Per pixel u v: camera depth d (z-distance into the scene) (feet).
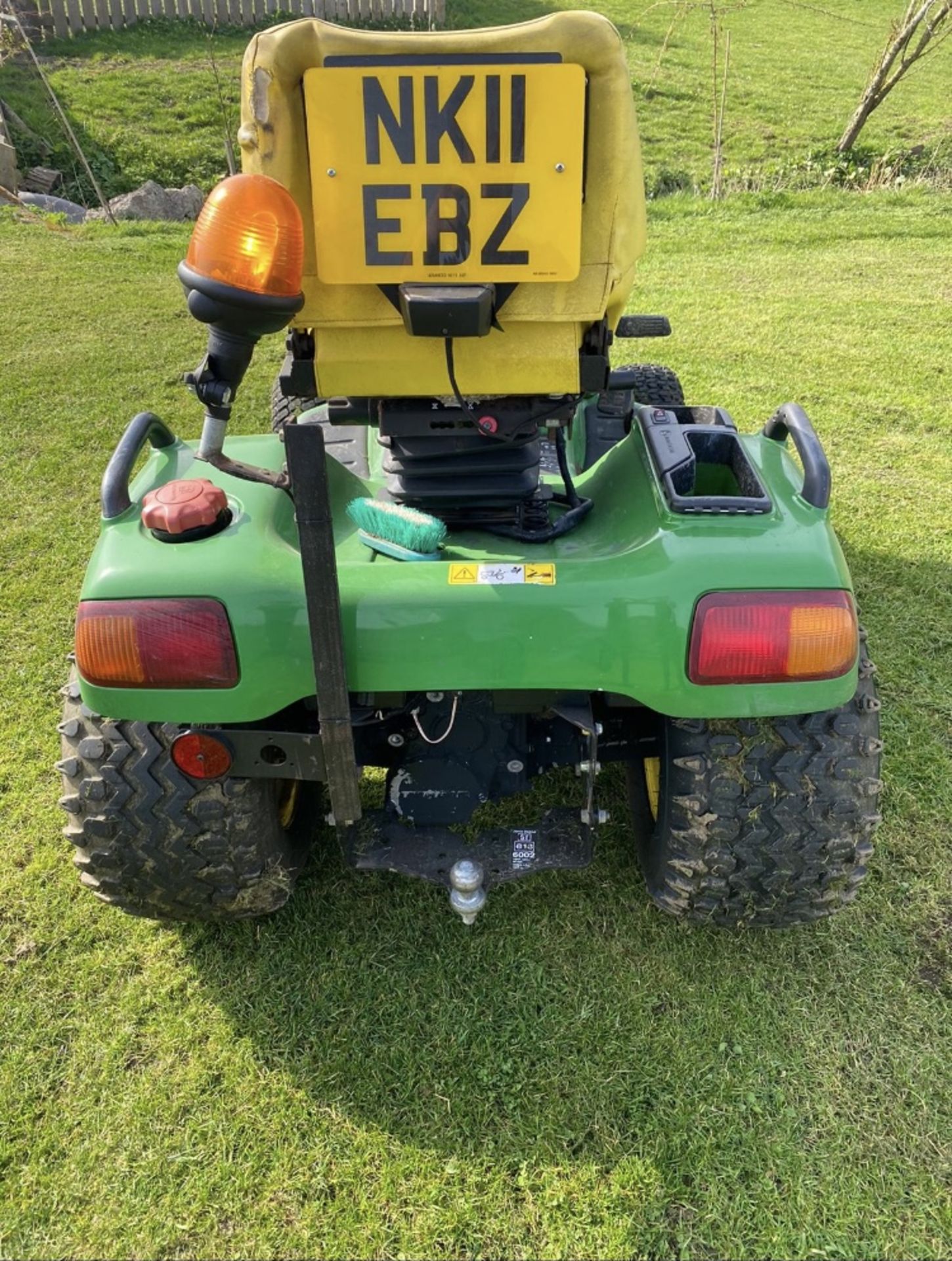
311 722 7.60
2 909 8.68
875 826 7.09
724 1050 7.45
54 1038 7.63
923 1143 6.86
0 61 43.50
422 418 7.14
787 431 8.14
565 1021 7.68
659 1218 6.47
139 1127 7.02
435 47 5.74
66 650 12.09
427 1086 7.25
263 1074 7.36
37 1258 6.32
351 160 5.98
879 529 14.48
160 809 6.93
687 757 6.89
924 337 22.15
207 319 5.66
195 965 8.18
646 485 7.31
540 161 5.98
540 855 7.50
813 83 54.95
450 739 7.70
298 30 5.74
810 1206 6.52
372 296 6.38
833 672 6.47
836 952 8.20
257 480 6.62
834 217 32.99
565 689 6.56
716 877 7.13
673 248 29.91
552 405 7.08
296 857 8.17
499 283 6.30
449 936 8.38
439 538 7.06
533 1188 6.64
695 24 65.41
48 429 17.94
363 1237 6.40
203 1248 6.37
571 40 5.74
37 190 37.96
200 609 6.40
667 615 6.38
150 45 51.62
